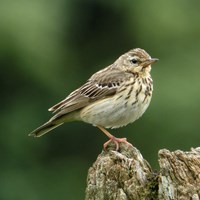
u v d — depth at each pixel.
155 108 21.92
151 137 22.62
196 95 22.22
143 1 25.91
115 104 11.63
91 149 25.44
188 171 8.90
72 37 27.41
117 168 9.19
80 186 24.47
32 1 23.91
